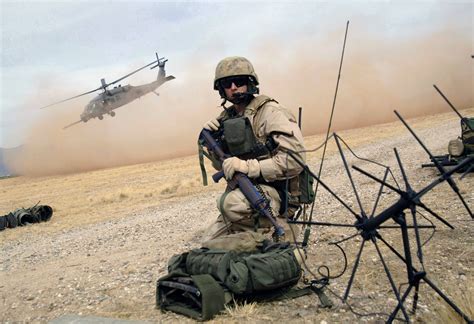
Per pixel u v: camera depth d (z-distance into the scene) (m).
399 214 2.97
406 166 13.68
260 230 4.77
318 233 6.60
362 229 3.06
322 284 4.18
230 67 4.91
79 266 7.09
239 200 4.68
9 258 9.09
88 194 27.22
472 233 5.51
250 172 4.64
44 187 39.12
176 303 4.23
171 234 9.04
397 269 4.63
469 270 4.38
